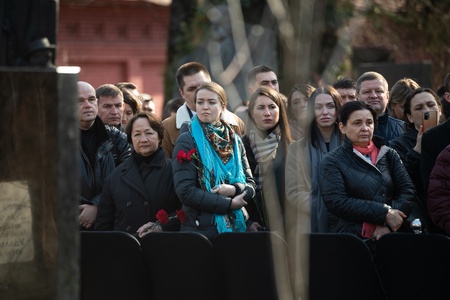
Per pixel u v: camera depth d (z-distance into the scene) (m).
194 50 24.16
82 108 13.90
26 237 8.87
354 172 12.62
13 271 8.98
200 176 12.74
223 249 11.92
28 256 8.89
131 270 12.31
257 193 13.34
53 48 8.93
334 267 11.72
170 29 24.97
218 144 12.91
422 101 13.92
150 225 12.95
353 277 11.68
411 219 12.91
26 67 8.79
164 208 13.16
